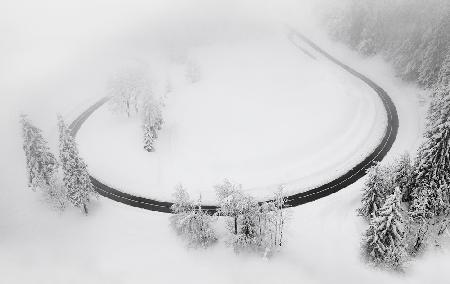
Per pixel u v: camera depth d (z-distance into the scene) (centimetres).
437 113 5531
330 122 7781
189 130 8094
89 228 5994
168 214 6162
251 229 4950
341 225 5447
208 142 7688
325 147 7269
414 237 5019
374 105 8475
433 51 8225
